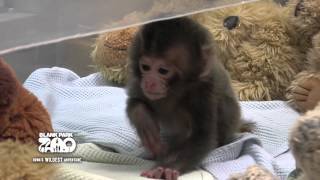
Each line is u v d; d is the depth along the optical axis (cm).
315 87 155
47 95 155
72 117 143
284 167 126
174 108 124
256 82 169
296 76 167
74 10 77
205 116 122
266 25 171
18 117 99
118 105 156
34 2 73
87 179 101
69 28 76
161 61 115
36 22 73
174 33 115
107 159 121
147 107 126
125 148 129
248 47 170
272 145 142
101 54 182
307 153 70
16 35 73
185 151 120
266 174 85
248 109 158
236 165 122
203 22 167
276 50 169
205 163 123
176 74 117
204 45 119
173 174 112
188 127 125
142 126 127
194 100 122
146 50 115
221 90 129
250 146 132
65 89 168
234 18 170
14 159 91
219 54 169
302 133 71
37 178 91
